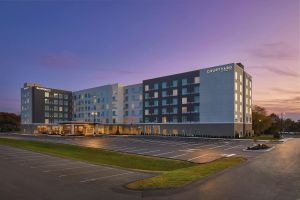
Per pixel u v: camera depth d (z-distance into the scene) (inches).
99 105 4781.0
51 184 605.9
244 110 3339.1
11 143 1999.3
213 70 3230.8
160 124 3826.3
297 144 2049.7
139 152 1450.5
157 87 3934.5
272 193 514.0
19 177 690.2
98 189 556.7
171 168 968.9
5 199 485.1
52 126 4665.4
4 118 5841.5
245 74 3408.0
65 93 5398.6
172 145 1913.1
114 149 1608.0
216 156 1261.1
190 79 3501.5
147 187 551.8
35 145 1857.8
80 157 1213.1
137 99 4315.9
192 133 3380.9
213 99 3211.1
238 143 2133.4
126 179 661.9
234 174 706.8
